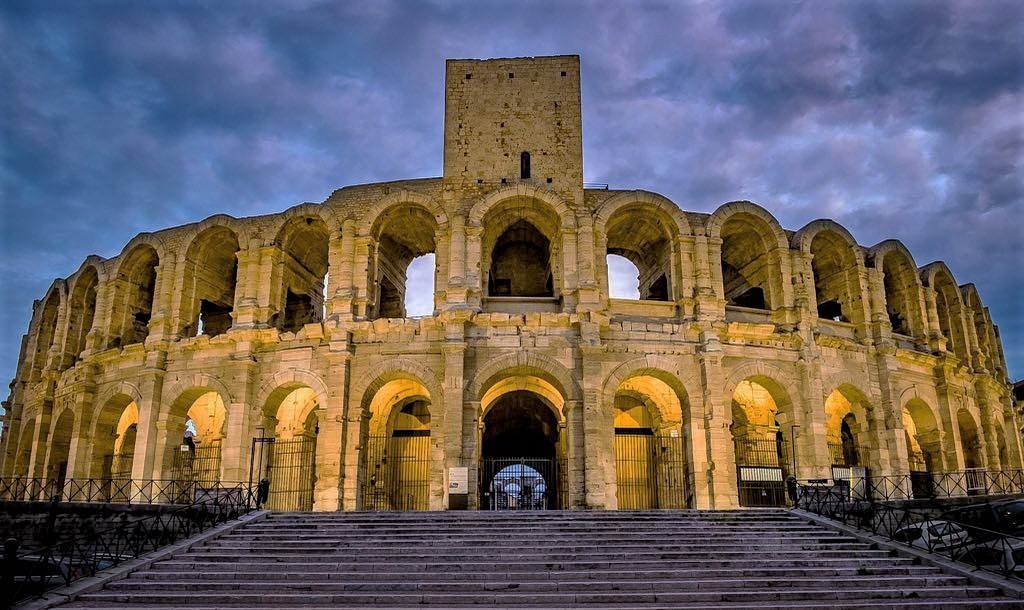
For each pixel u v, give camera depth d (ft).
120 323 158.61
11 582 65.77
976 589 72.59
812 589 73.56
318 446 130.82
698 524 97.71
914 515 98.63
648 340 136.05
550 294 159.43
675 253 145.18
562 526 94.99
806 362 139.44
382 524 96.43
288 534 92.12
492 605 67.41
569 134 155.63
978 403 169.78
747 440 151.53
